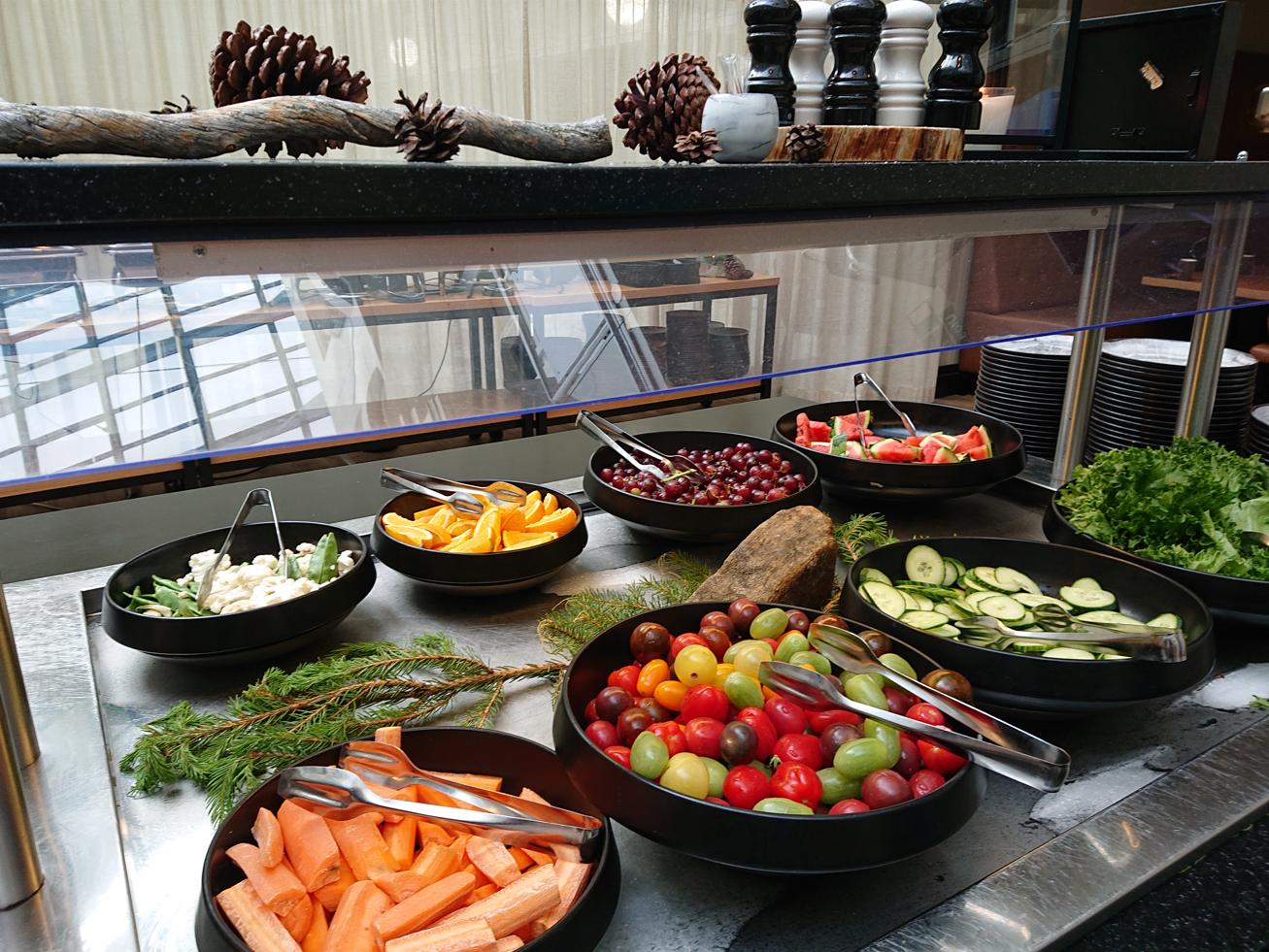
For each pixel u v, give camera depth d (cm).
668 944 59
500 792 66
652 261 72
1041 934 60
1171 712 88
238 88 67
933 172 78
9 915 59
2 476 52
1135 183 91
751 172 68
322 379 60
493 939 50
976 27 102
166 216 49
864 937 60
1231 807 73
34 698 83
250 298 57
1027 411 195
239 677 90
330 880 56
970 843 70
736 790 59
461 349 66
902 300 89
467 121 64
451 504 112
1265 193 106
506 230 62
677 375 78
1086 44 181
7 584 106
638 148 85
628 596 104
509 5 385
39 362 51
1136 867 66
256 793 61
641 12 414
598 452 133
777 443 136
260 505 133
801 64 105
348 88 69
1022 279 95
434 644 89
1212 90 161
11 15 305
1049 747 60
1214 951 62
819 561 96
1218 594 94
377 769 64
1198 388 142
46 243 48
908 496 127
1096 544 106
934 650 78
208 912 52
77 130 49
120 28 320
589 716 71
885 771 59
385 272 60
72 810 69
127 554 117
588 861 58
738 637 80
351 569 94
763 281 79
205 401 57
